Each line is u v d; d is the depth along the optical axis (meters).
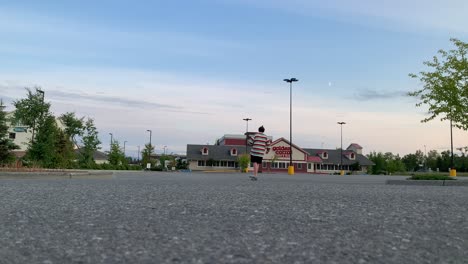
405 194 6.79
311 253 2.45
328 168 88.94
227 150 86.94
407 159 140.00
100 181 11.16
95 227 3.25
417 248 2.61
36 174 14.45
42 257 2.30
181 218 3.75
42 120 32.84
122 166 60.62
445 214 4.13
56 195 5.85
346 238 2.90
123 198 5.45
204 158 84.19
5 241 2.72
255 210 4.33
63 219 3.63
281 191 7.15
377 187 9.49
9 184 8.84
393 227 3.36
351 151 91.50
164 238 2.84
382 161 97.81
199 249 2.52
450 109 18.09
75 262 2.20
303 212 4.21
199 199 5.41
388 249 2.58
